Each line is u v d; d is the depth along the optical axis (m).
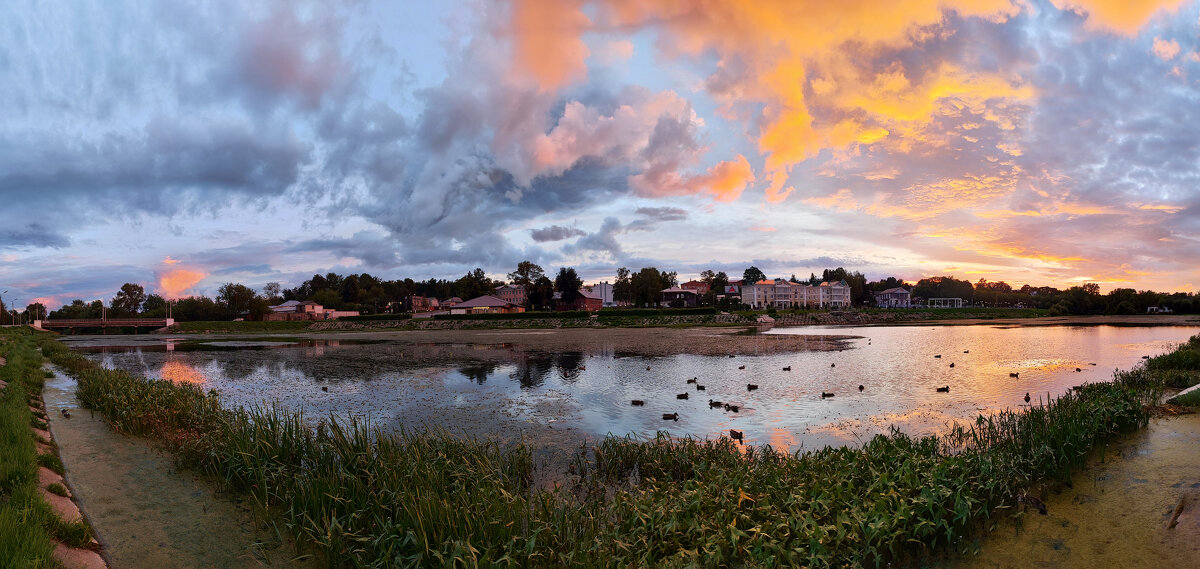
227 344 57.50
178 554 7.72
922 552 7.24
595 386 23.59
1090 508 8.05
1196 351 24.77
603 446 12.67
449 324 92.31
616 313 95.25
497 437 14.84
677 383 24.19
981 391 20.98
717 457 11.20
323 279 176.00
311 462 10.64
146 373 31.20
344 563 7.30
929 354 36.69
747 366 30.28
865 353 37.81
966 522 7.71
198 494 10.12
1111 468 9.42
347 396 21.86
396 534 7.28
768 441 14.04
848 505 7.59
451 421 16.92
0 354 32.09
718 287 184.12
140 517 9.00
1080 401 12.83
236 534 8.41
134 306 151.12
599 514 8.07
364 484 9.30
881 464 9.30
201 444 11.77
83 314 144.12
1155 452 10.02
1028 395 18.28
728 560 6.83
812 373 27.02
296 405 20.06
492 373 28.42
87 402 18.41
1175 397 14.58
